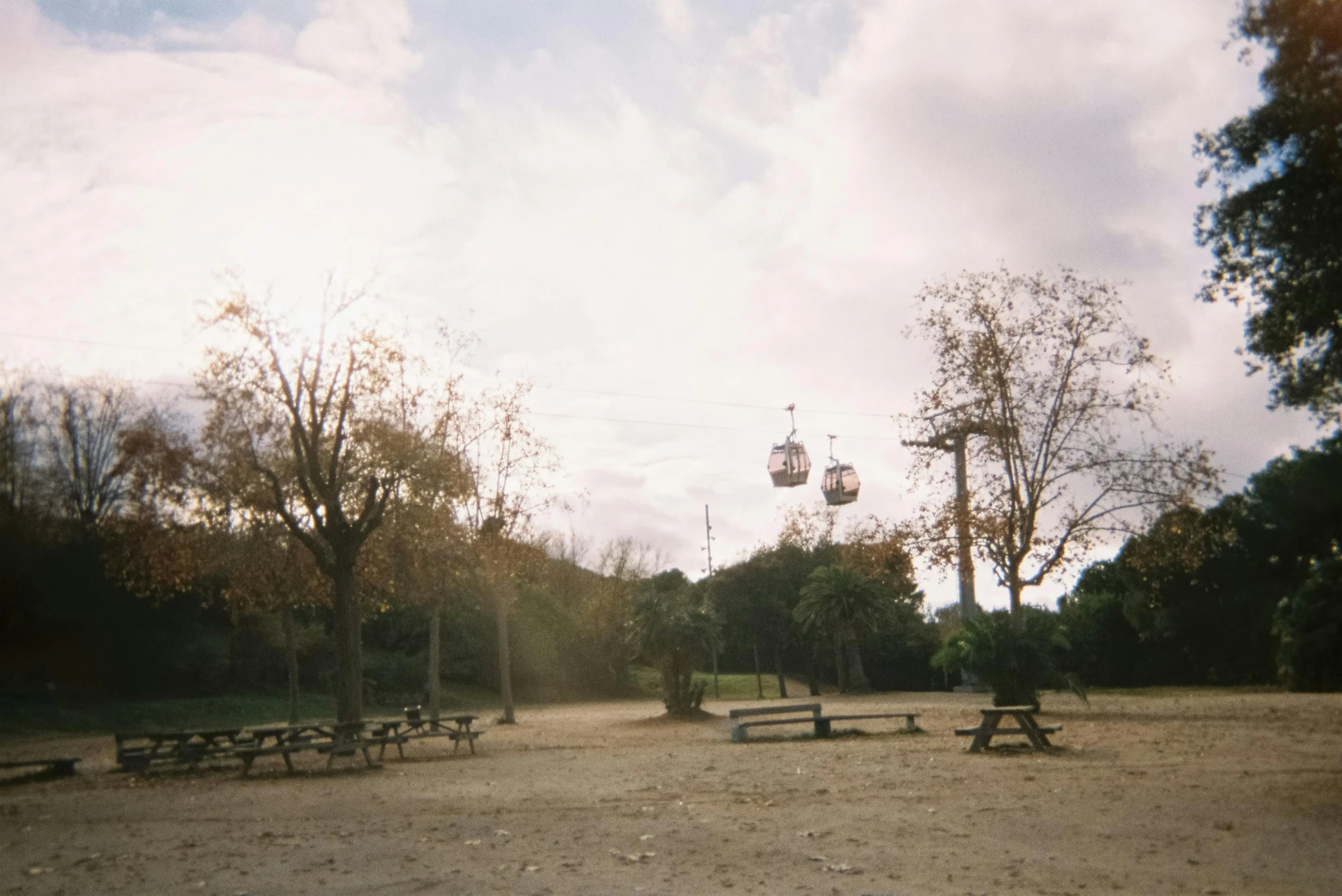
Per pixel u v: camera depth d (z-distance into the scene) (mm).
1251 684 59938
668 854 9484
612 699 71500
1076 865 8555
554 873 8688
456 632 68312
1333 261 16844
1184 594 61875
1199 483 31344
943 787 13883
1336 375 17750
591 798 13875
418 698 60312
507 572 37906
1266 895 7445
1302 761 15820
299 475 24500
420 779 17297
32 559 44688
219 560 33844
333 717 48125
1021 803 12094
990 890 7742
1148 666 67188
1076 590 71375
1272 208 17469
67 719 40812
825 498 45469
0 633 44438
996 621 28625
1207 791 12688
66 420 50875
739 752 21672
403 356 26031
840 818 11406
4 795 16844
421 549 33562
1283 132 17016
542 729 34375
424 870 8961
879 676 85188
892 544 33688
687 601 40281
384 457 26781
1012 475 32750
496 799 13977
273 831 11453
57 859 10078
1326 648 43375
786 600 84688
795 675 88125
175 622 50188
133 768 20859
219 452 27828
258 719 46250
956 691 60250
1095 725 24750
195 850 10320
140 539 34719
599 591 75125
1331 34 15805
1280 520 58500
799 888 7938
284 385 24469
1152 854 8969
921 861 8844
